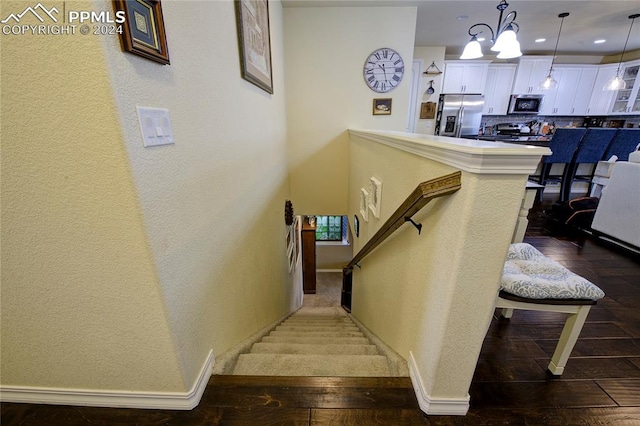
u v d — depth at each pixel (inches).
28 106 26.5
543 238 116.7
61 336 38.1
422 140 42.1
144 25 29.0
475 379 50.8
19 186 29.5
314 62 133.4
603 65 214.8
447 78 214.5
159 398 42.6
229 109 56.6
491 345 59.8
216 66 49.9
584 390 48.7
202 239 44.8
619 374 52.2
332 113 140.5
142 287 34.4
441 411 43.0
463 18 139.2
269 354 55.9
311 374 50.3
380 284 74.7
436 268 39.6
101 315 36.6
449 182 33.0
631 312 70.0
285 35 130.0
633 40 183.8
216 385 47.1
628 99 206.8
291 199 154.0
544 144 197.0
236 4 60.3
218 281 51.6
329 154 146.9
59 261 33.2
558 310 48.3
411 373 49.0
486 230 32.1
